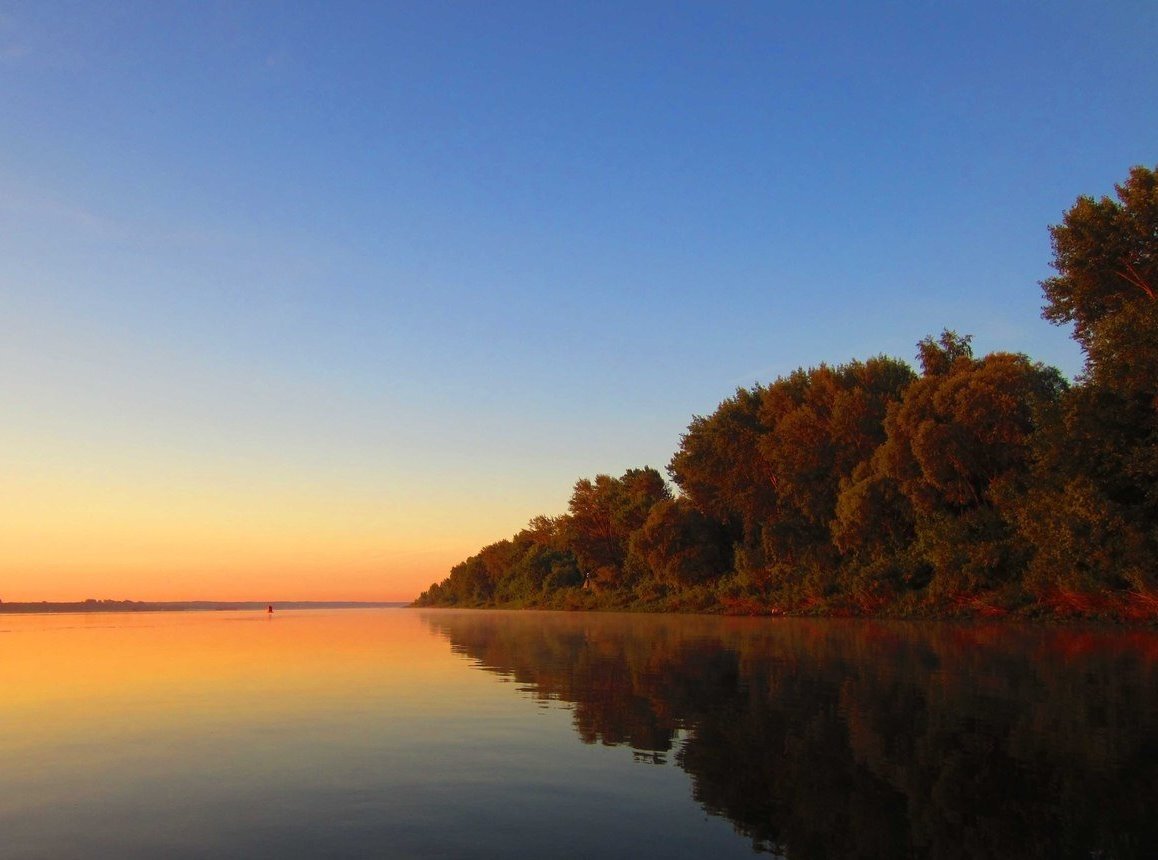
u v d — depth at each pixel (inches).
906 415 1985.7
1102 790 397.4
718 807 374.0
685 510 3331.7
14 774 443.5
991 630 1487.5
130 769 453.1
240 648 1358.3
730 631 1699.1
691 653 1139.3
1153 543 1439.5
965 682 759.7
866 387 2524.6
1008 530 1854.1
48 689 799.7
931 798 386.9
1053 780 414.9
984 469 1937.7
